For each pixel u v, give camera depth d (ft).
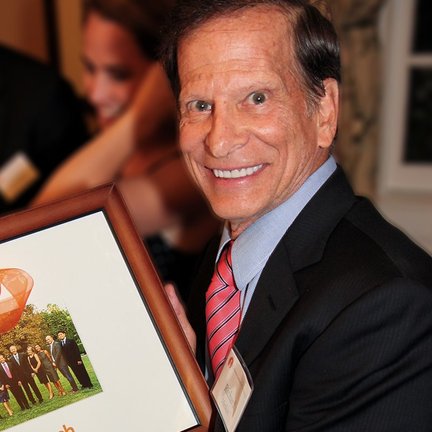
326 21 4.04
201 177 4.17
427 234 11.70
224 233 4.59
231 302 4.27
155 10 8.64
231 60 3.77
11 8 8.82
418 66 11.66
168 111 8.87
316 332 3.67
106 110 9.00
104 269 4.11
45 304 4.03
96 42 8.85
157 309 4.06
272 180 3.96
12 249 4.06
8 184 9.12
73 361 3.99
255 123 3.81
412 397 3.52
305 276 3.91
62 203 4.14
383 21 11.34
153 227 9.14
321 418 3.61
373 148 10.85
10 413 3.91
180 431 3.94
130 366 4.01
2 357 3.95
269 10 3.83
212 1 3.85
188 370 4.01
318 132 4.10
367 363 3.54
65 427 3.92
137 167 9.08
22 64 8.95
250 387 3.70
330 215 4.08
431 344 3.55
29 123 9.03
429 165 11.95
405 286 3.55
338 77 4.12
